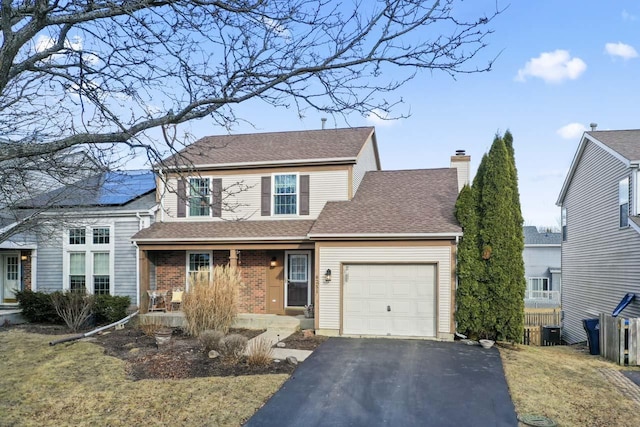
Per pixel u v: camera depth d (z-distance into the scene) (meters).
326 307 13.61
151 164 5.16
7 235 7.98
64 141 4.09
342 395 8.34
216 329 12.74
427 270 13.16
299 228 15.39
